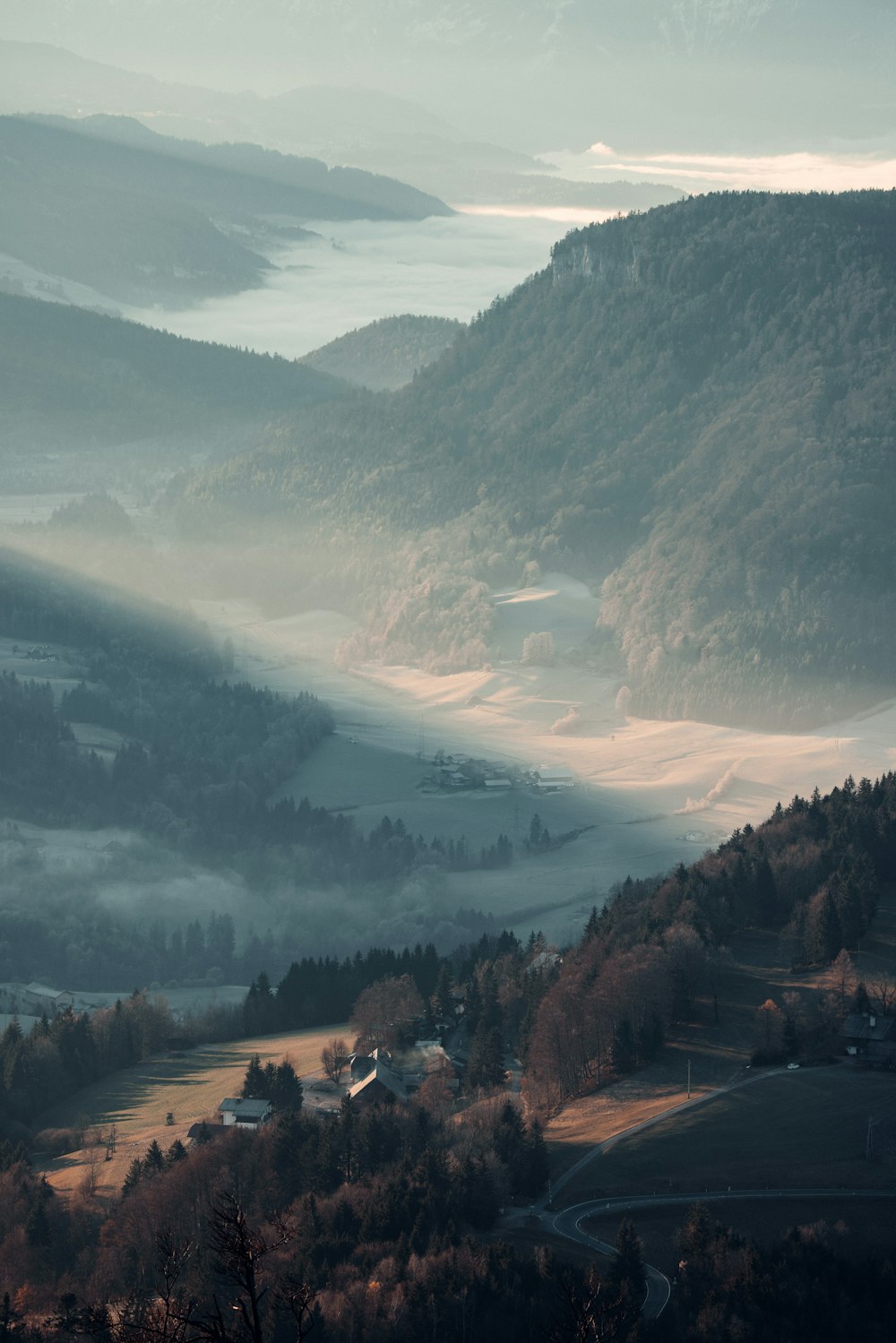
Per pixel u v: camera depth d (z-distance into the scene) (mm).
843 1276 180125
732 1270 180250
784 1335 171125
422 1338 174375
